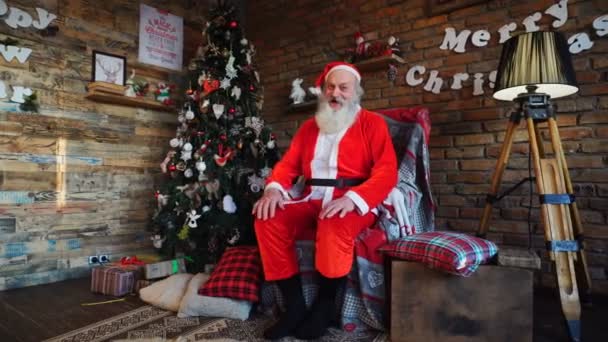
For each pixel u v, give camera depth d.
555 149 1.70
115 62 2.85
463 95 2.54
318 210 1.61
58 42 2.56
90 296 2.11
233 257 1.88
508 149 1.95
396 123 2.10
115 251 2.82
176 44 3.27
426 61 2.70
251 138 2.70
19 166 2.38
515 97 1.97
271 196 1.59
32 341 1.49
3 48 2.32
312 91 3.11
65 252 2.56
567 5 2.21
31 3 2.45
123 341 1.47
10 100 2.34
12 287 2.30
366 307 1.56
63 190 2.57
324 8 3.28
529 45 1.70
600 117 2.11
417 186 1.98
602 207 2.08
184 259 2.40
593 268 2.09
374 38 2.97
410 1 2.79
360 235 1.61
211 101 2.60
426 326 1.43
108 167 2.81
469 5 2.52
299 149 1.85
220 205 2.48
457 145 2.56
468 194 2.50
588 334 1.54
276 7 3.60
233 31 2.80
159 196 2.66
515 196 2.34
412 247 1.47
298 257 1.70
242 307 1.71
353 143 1.67
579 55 2.18
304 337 1.48
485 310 1.37
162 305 1.87
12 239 2.34
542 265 2.24
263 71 3.67
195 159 2.58
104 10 2.82
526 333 1.32
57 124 2.55
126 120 2.92
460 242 1.43
